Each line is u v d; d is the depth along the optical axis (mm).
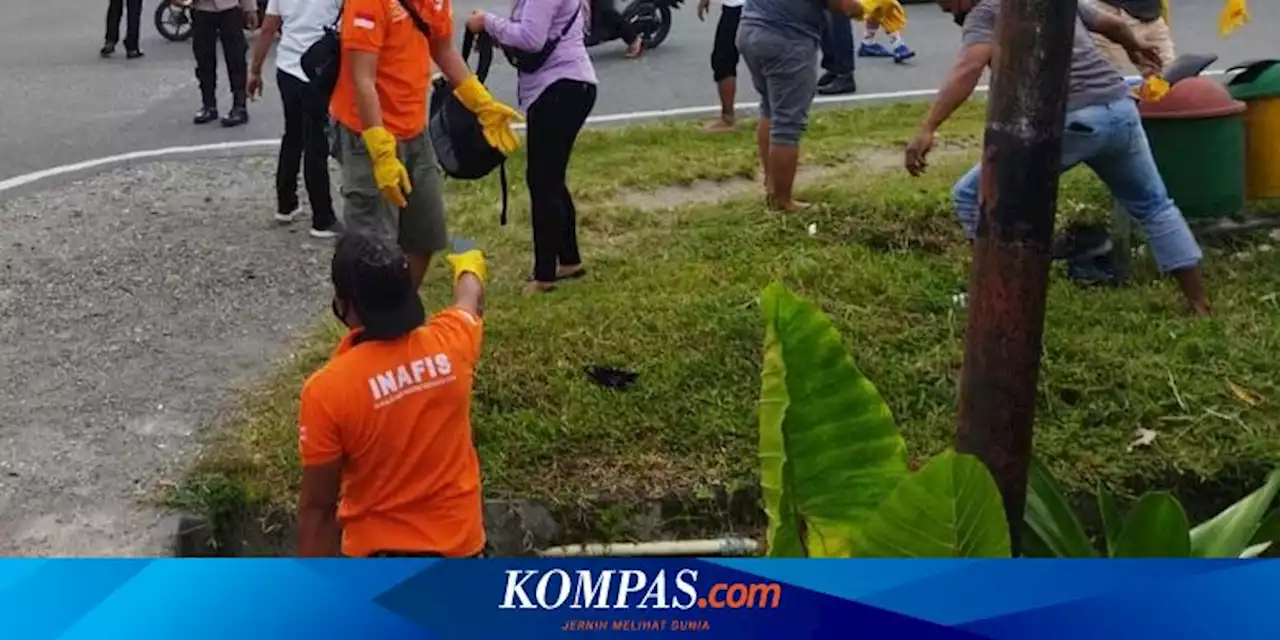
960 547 2512
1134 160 5297
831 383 2695
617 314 5543
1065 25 2455
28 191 7863
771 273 5996
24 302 6043
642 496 4371
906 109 9695
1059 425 4656
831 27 10188
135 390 5141
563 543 4355
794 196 7164
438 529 3398
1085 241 6129
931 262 6141
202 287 6234
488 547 4348
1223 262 6121
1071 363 5023
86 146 8984
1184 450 4484
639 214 6996
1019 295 2576
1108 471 4387
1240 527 2994
